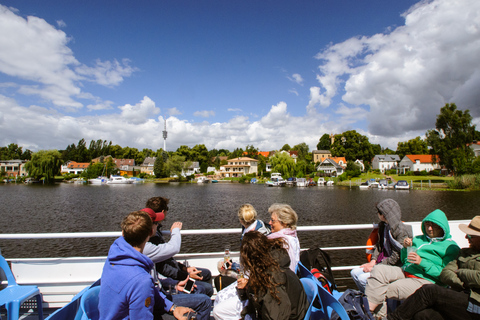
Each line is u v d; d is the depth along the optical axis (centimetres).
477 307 218
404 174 8506
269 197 4191
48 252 1236
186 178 10950
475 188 5078
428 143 5988
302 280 264
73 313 215
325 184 7788
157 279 278
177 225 333
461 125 5553
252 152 13825
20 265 337
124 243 204
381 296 278
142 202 3472
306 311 222
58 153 8844
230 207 2945
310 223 2027
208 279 348
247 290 225
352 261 1041
